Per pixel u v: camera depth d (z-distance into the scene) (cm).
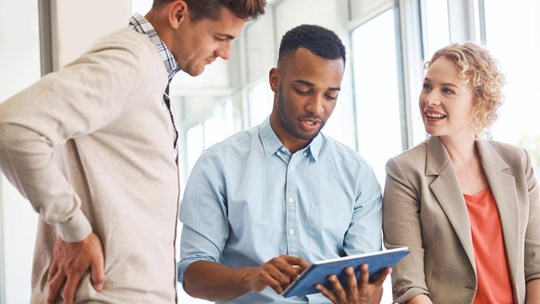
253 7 143
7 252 250
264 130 189
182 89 273
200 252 179
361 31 292
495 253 195
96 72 123
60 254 132
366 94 292
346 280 152
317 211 183
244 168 184
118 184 132
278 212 182
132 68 128
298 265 161
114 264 131
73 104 120
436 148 205
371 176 194
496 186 200
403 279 192
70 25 250
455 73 199
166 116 138
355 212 190
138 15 141
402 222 197
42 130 117
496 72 203
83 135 128
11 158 117
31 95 117
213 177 183
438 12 308
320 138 190
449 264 193
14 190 251
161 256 137
